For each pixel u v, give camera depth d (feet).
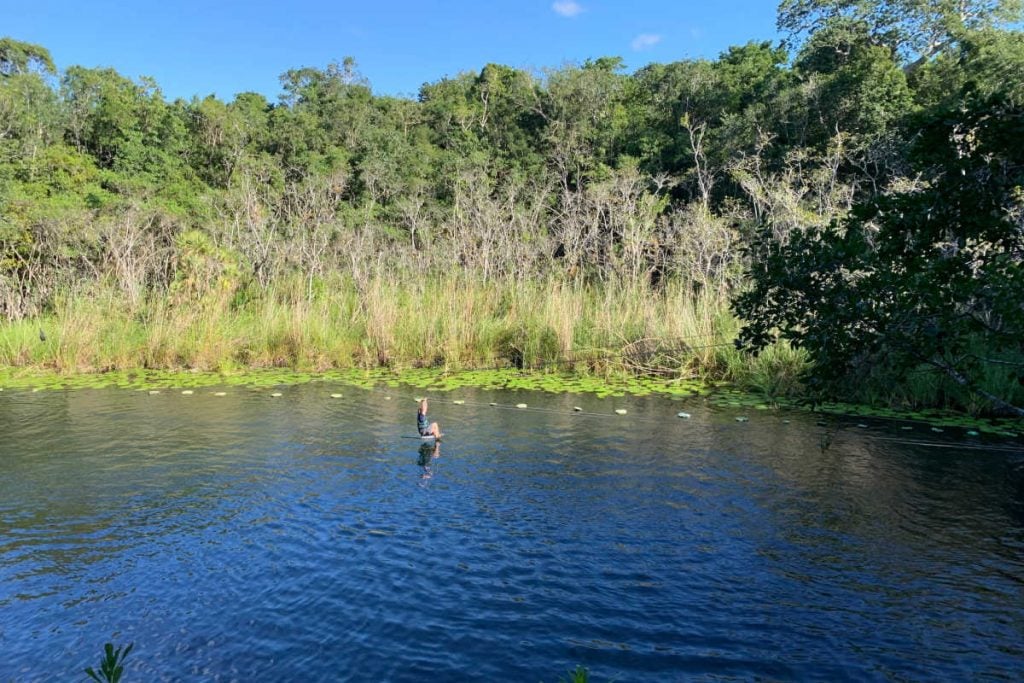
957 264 10.27
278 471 22.72
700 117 106.52
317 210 73.82
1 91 94.07
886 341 10.01
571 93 110.22
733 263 53.16
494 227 55.83
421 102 154.92
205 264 54.19
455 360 43.96
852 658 12.32
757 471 22.71
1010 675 11.78
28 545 17.01
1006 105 10.07
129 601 14.35
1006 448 25.22
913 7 93.86
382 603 14.21
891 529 17.88
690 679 11.75
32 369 43.83
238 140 108.06
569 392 37.17
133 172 95.76
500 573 15.53
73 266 59.11
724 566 15.88
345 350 46.01
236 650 12.60
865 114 78.02
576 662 12.23
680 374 40.37
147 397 35.60
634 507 19.48
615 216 64.13
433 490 20.86
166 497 20.27
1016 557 16.20
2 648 12.69
